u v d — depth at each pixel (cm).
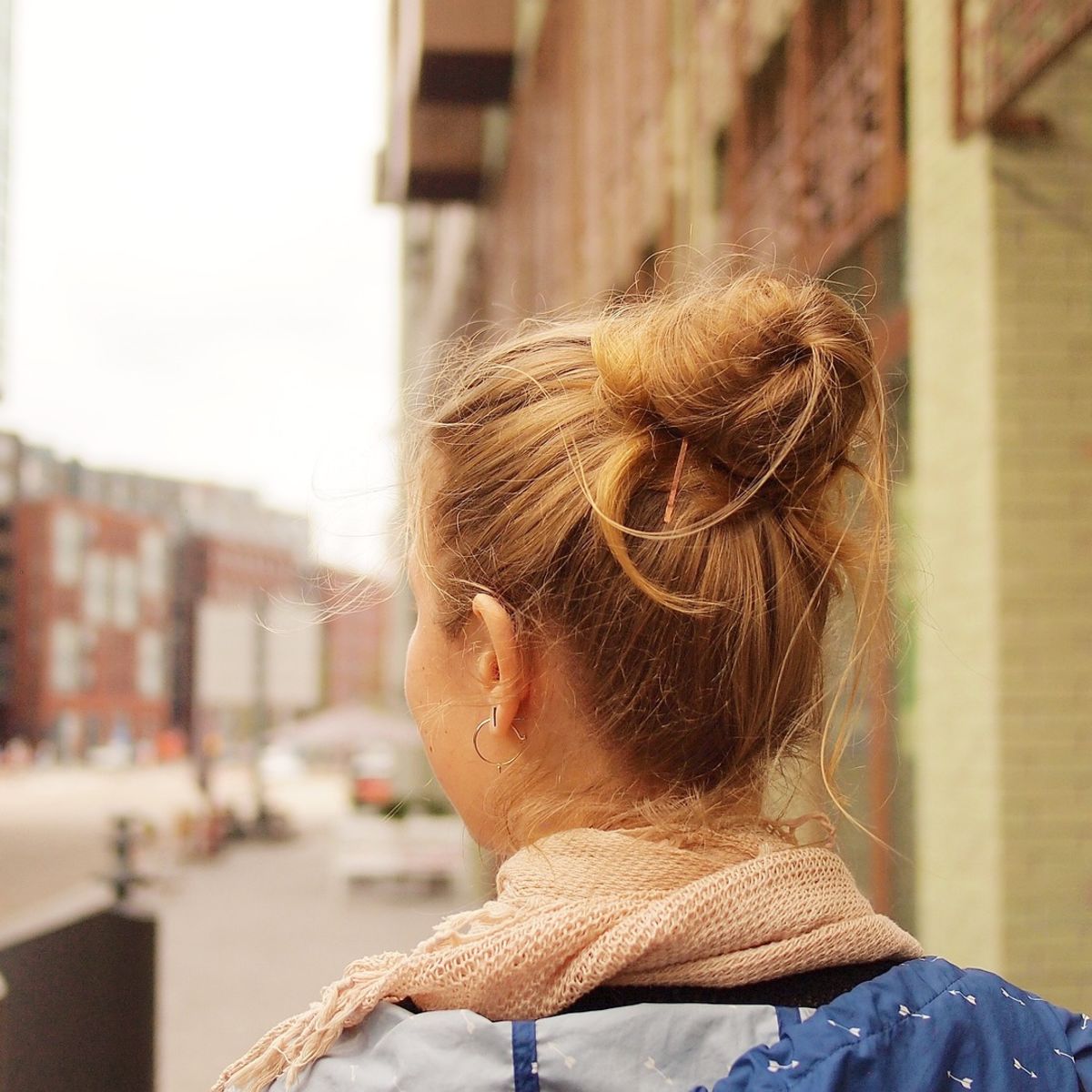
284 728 2556
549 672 84
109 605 10806
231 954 1070
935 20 450
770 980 76
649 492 83
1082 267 408
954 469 429
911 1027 73
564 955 74
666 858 79
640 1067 70
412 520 95
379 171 2045
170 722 11781
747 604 81
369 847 1540
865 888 468
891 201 492
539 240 1352
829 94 568
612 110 1003
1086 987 382
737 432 82
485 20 1535
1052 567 398
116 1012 368
